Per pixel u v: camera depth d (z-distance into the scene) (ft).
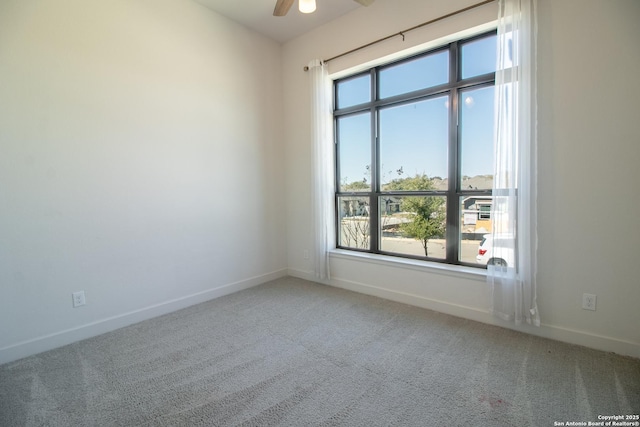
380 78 10.83
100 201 8.20
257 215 12.35
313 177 11.89
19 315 7.06
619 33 6.45
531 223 7.52
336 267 11.94
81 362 6.88
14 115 6.86
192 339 7.90
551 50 7.15
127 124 8.63
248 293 11.34
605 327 6.92
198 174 10.36
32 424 5.07
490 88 8.71
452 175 9.43
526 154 7.33
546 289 7.55
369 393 5.74
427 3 9.00
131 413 5.31
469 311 8.82
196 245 10.37
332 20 11.18
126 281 8.75
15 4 6.79
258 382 6.11
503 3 7.57
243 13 10.75
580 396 5.49
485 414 5.14
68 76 7.56
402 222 10.71
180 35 9.72
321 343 7.62
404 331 8.16
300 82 12.48
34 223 7.19
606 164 6.72
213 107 10.71
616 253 6.73
